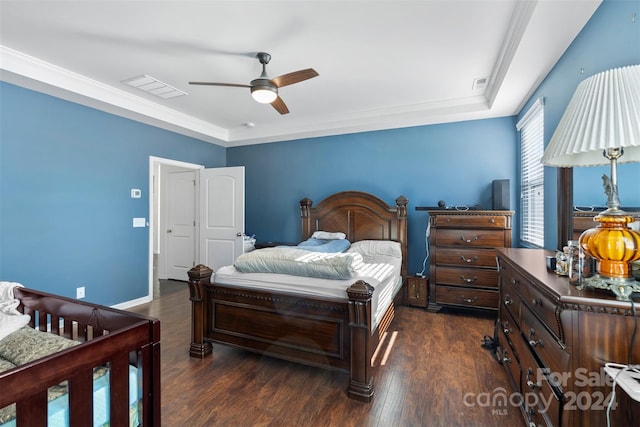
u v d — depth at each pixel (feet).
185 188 17.28
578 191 6.09
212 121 14.88
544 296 4.26
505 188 11.19
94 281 11.33
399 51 8.30
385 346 8.77
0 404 2.67
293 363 7.80
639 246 3.40
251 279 7.75
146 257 13.24
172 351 8.48
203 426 5.51
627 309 3.21
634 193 4.47
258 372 7.36
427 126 13.46
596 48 5.86
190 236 17.15
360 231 13.84
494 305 10.84
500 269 7.64
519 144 11.94
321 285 7.00
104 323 4.63
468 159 12.76
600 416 3.39
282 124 15.16
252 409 5.98
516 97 10.28
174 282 17.02
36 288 9.72
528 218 11.00
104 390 3.87
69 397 3.24
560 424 3.73
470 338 9.32
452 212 11.33
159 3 6.39
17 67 8.43
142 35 7.59
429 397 6.34
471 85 10.55
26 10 6.60
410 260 13.71
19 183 9.33
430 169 13.39
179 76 9.88
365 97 11.69
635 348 3.25
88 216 11.16
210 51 8.35
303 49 8.23
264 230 16.94
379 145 14.33
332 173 15.30
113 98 10.92
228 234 15.30
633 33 4.69
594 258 3.84
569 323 3.53
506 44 7.82
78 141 10.81
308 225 14.82
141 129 13.06
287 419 5.69
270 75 9.74
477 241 11.07
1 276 9.00
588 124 3.44
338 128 14.07
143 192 13.16
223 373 7.31
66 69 9.36
